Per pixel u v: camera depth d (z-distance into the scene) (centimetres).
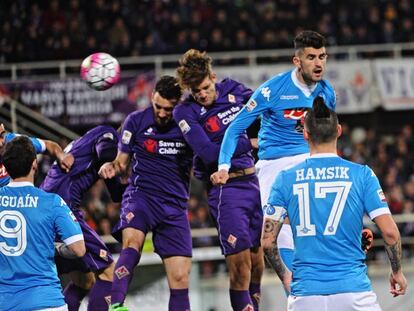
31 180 2309
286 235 2616
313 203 2089
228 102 2720
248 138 2848
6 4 6906
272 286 4847
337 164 2112
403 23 7312
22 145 2294
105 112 6269
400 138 7000
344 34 7175
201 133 2648
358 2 7406
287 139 2662
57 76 6688
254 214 2756
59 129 5962
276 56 7012
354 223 2080
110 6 6981
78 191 2905
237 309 2725
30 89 6247
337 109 7019
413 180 6344
